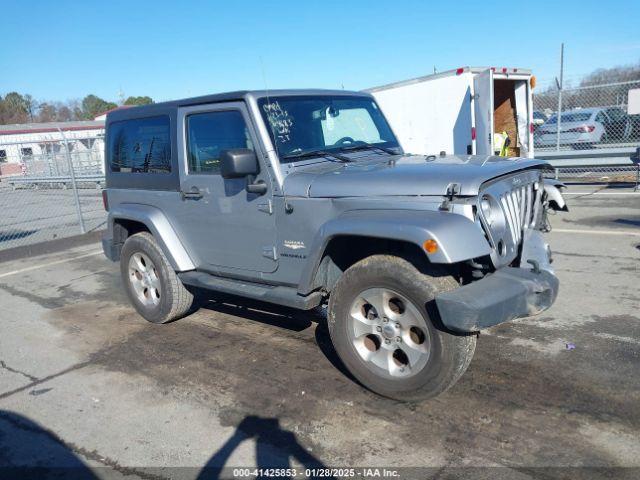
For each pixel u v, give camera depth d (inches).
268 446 127.9
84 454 130.8
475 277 140.3
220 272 185.9
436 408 137.2
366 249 153.2
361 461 119.4
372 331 141.0
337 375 159.8
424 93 445.7
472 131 413.7
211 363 175.2
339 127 181.0
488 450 119.3
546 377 148.6
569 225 332.5
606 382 143.9
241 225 169.9
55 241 414.6
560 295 211.6
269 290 165.6
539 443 120.3
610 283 221.5
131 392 160.1
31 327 225.6
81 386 166.4
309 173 155.1
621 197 415.5
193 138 182.4
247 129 162.6
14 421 148.3
